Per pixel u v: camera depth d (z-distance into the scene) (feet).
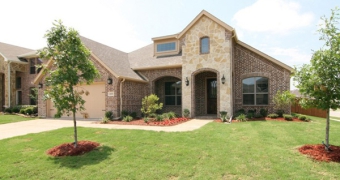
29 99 73.05
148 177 15.11
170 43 61.52
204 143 23.18
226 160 17.94
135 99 53.88
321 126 33.88
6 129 35.47
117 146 22.66
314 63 19.60
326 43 19.81
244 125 35.24
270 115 44.11
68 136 28.25
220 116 44.68
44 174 15.88
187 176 15.16
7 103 69.21
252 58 49.14
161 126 36.04
